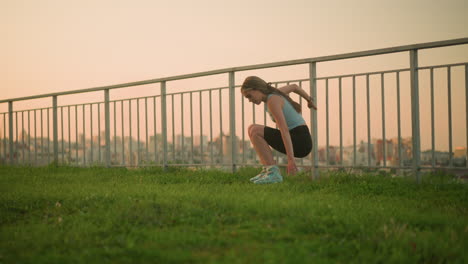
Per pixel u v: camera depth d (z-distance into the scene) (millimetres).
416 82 4594
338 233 2408
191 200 3389
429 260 1977
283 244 2186
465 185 4211
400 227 2436
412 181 4539
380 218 2672
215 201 3291
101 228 2615
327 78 5254
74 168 7863
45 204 3604
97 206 3361
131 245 2166
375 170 4914
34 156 9203
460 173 4336
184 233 2439
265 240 2320
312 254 2031
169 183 5160
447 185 4234
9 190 4480
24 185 5086
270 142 4766
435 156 4500
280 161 5598
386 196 3961
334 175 4961
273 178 4699
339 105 5164
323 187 4496
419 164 4598
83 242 2318
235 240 2303
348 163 5129
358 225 2486
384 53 4734
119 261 1997
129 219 2811
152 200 3363
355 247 2158
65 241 2324
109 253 2100
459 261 1891
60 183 5316
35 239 2428
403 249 2080
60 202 3670
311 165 5266
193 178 5473
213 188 4332
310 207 2992
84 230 2582
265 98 4602
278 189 4141
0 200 3701
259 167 5719
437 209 3188
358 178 4809
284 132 4355
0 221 3074
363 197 3850
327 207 3012
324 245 2180
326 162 5258
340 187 4402
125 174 6473
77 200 3605
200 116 6453
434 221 2643
